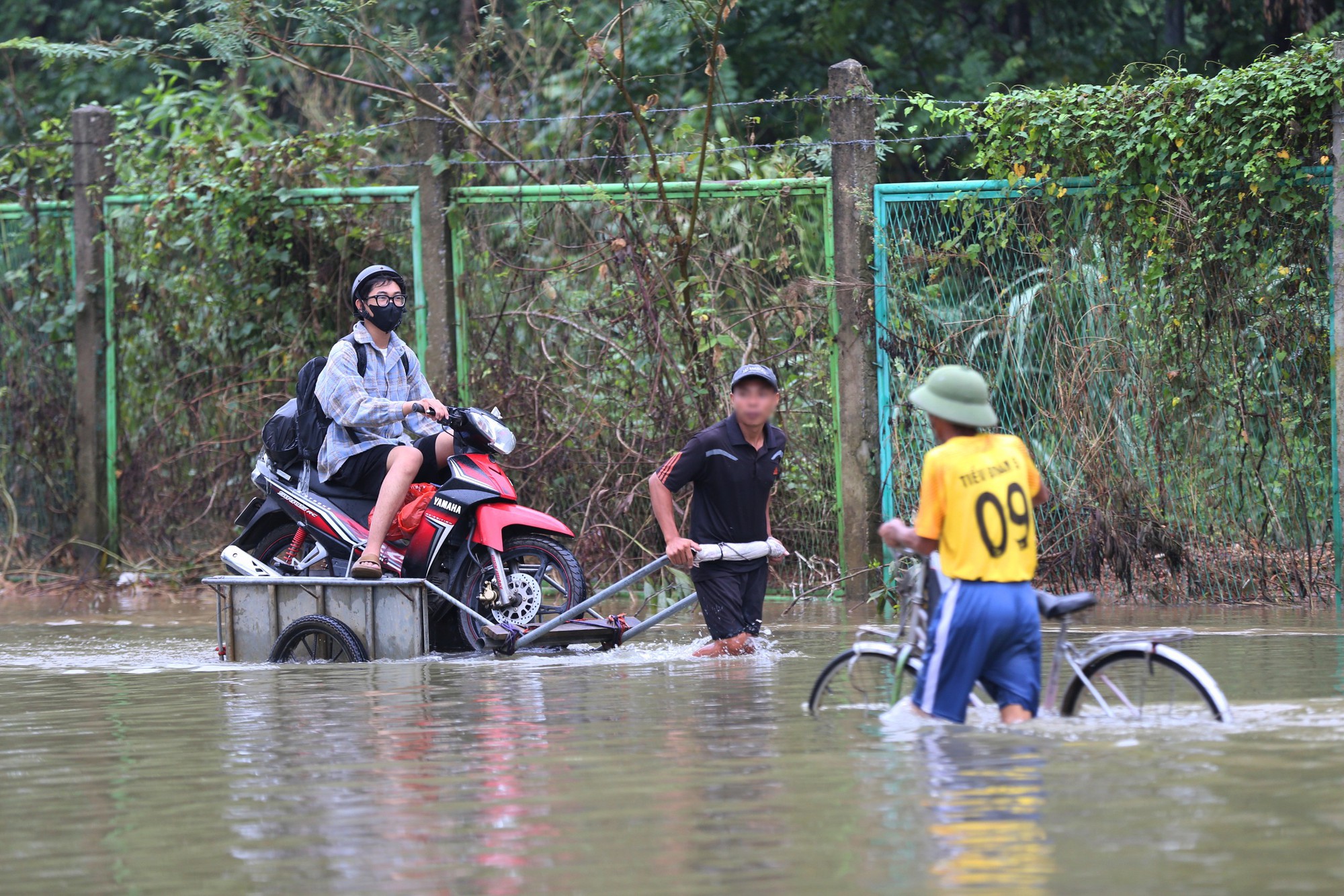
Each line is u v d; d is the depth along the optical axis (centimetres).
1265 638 3173
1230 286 3900
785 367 4228
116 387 4928
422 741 2134
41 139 5072
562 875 1405
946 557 2123
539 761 1956
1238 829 1503
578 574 3309
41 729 2356
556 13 4731
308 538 3519
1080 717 2145
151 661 3259
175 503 4884
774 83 7469
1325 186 3788
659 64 6956
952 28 7706
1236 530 3934
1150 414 3972
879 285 4116
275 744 2145
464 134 4544
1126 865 1380
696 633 3647
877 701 2400
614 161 4566
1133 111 3903
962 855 1427
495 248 4456
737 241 4278
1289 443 3888
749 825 1567
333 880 1407
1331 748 1900
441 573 3381
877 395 4128
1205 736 1991
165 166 4838
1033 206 4044
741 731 2136
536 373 4409
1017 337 4056
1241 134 3791
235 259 4756
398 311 3400
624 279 4312
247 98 6238
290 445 3462
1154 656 2125
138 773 1953
